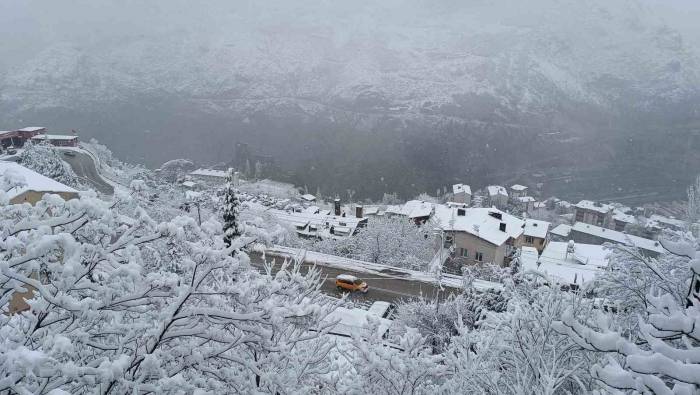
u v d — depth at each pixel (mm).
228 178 17328
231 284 4789
